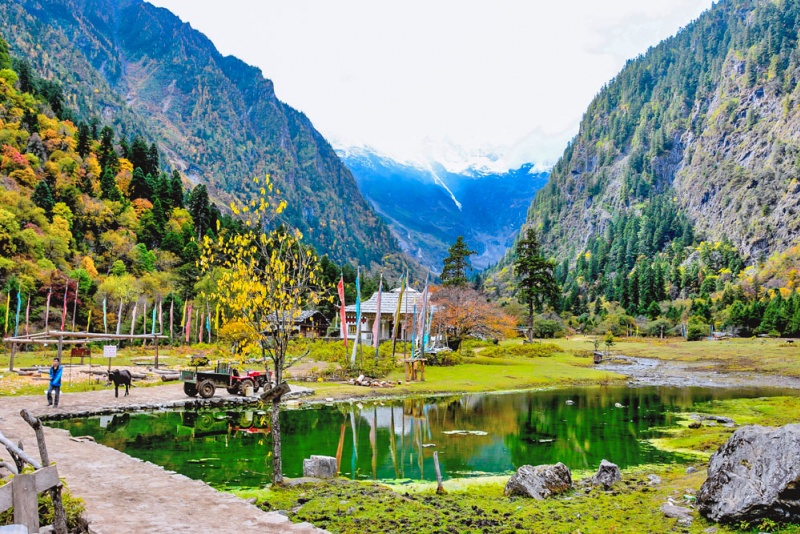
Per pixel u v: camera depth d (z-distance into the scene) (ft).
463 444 77.77
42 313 237.66
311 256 57.31
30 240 278.26
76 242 339.57
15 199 316.19
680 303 581.53
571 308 627.87
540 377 168.35
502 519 43.73
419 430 87.35
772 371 222.89
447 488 55.98
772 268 654.94
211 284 265.34
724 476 42.22
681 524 41.68
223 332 181.88
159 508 40.27
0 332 219.20
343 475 60.70
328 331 278.67
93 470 50.90
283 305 53.88
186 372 110.11
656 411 110.32
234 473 58.03
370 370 150.82
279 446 52.75
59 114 519.60
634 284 613.11
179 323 270.46
